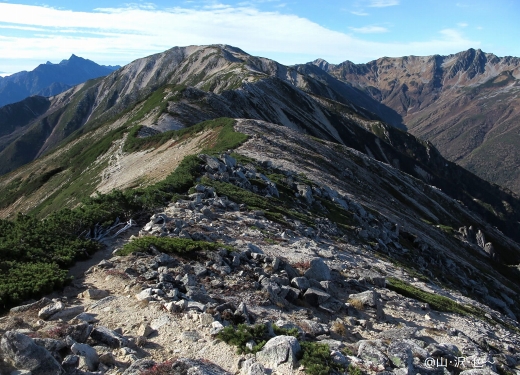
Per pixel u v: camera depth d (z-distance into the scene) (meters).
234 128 62.16
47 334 10.27
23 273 13.70
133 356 9.95
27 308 11.95
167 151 63.81
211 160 36.19
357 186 60.75
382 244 37.94
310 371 9.69
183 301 12.63
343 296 18.08
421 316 18.66
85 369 9.16
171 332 11.39
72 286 14.00
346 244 31.19
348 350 11.93
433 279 37.62
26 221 18.75
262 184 36.31
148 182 47.72
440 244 57.62
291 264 19.84
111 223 19.84
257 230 24.56
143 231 19.75
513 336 21.73
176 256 16.98
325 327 13.80
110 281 14.38
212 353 10.53
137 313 12.28
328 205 40.62
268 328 11.77
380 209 54.41
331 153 71.75
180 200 25.77
